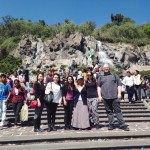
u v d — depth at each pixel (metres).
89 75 11.32
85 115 11.11
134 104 16.69
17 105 12.36
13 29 79.56
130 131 10.30
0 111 12.40
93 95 11.18
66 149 8.28
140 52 58.97
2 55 62.94
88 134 9.69
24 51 55.09
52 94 10.67
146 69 54.38
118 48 57.47
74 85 11.37
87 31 74.12
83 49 54.47
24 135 9.84
